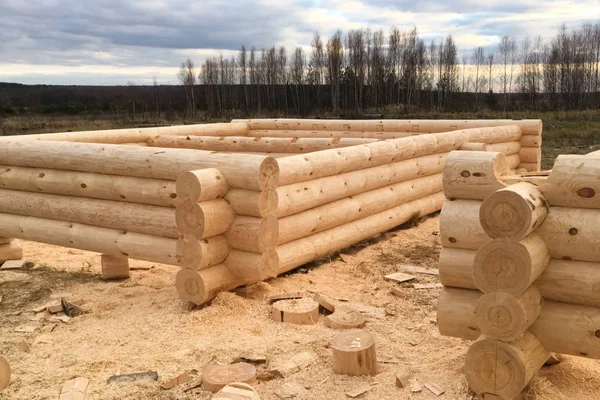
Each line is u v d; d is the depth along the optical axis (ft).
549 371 14.07
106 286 22.41
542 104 131.13
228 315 18.53
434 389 13.42
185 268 18.93
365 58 140.97
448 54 139.13
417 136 33.68
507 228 11.78
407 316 18.69
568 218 12.29
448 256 13.64
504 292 12.00
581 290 12.27
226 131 49.03
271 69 143.43
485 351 12.38
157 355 15.92
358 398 13.26
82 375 14.90
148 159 21.17
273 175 19.45
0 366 14.06
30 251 28.02
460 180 13.52
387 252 26.99
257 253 19.35
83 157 22.82
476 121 43.93
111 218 22.03
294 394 13.47
